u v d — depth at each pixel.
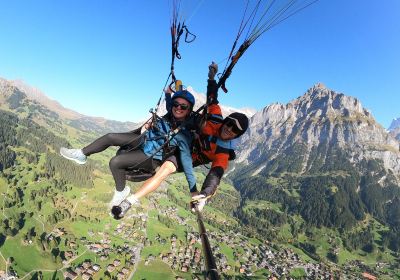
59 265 152.12
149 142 7.74
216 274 4.66
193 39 8.65
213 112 8.02
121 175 7.64
